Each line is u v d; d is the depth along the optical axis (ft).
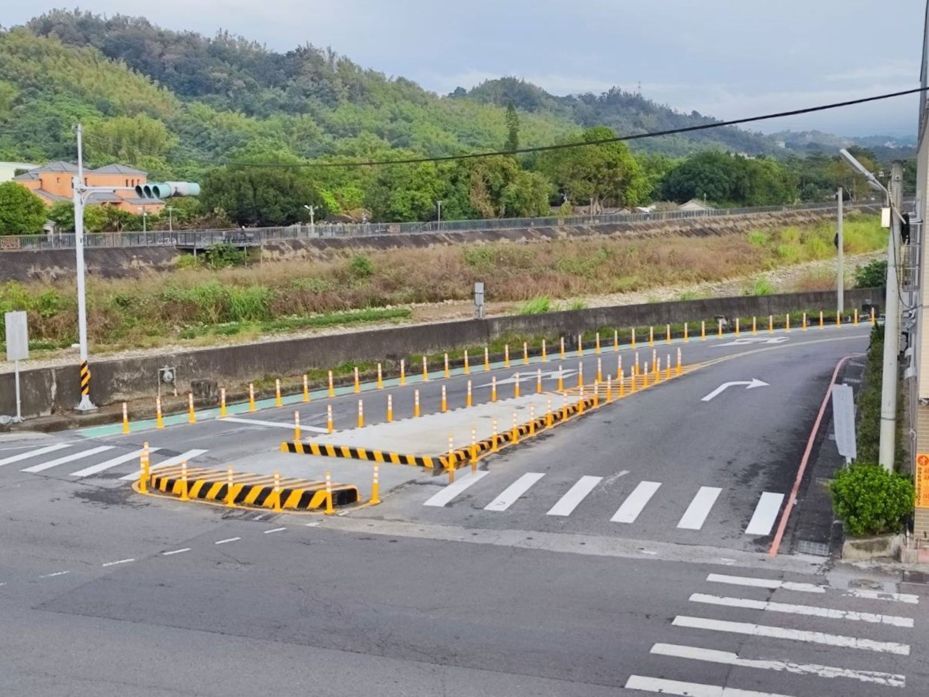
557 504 67.26
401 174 365.20
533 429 91.09
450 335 150.00
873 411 84.58
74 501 68.64
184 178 484.74
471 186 362.74
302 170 431.84
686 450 82.94
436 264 252.83
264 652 41.16
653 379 123.13
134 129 592.60
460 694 37.01
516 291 246.68
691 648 41.73
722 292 262.47
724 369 132.26
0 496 70.08
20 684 37.99
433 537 59.82
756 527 62.03
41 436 93.86
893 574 52.85
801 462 78.64
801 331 187.01
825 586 50.72
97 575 51.98
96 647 41.78
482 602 47.55
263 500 67.15
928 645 42.39
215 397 113.91
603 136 424.87
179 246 241.55
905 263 74.43
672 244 305.32
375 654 40.93
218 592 49.06
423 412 103.24
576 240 300.61
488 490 70.90
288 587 49.83
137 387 110.42
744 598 48.60
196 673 39.01
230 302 204.64
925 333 54.80
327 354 131.95
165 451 85.15
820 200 491.72
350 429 92.58
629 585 50.52
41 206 298.35
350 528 61.82
